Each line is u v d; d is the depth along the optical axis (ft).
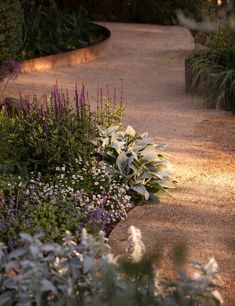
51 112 21.99
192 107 31.17
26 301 12.03
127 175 20.85
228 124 28.66
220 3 43.65
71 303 11.91
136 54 44.01
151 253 13.60
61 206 18.81
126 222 18.99
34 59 38.29
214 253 17.22
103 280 11.46
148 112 30.25
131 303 11.18
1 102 27.71
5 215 18.26
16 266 12.77
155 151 22.99
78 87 34.78
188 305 11.80
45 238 17.13
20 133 21.74
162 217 19.44
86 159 21.16
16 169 21.18
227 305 14.76
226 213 19.85
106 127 23.27
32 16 42.75
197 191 21.54
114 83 35.91
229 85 30.50
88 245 12.71
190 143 26.09
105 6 59.67
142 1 59.26
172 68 39.93
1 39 29.22
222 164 23.99
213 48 32.91
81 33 46.32
